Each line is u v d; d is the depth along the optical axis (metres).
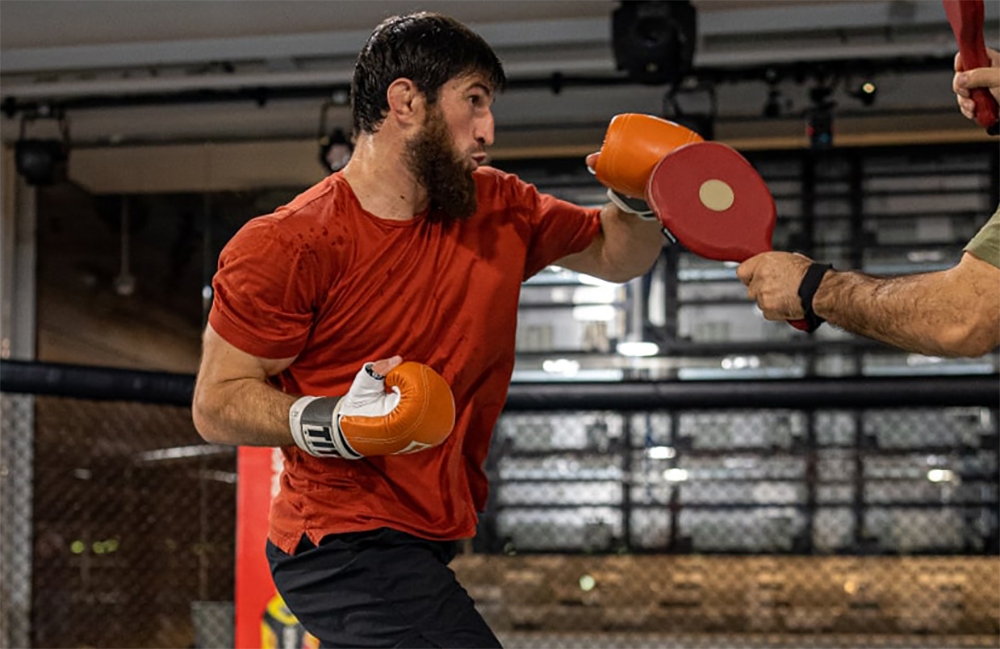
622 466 6.43
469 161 1.69
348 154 5.96
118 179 7.24
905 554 6.21
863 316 1.50
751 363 6.63
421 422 1.57
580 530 6.42
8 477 6.01
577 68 5.81
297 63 6.03
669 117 6.01
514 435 6.50
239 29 5.37
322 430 1.59
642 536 6.41
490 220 1.79
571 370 6.69
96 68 5.98
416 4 5.08
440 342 1.73
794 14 5.22
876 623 5.97
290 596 1.81
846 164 6.56
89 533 6.67
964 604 5.95
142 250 7.35
